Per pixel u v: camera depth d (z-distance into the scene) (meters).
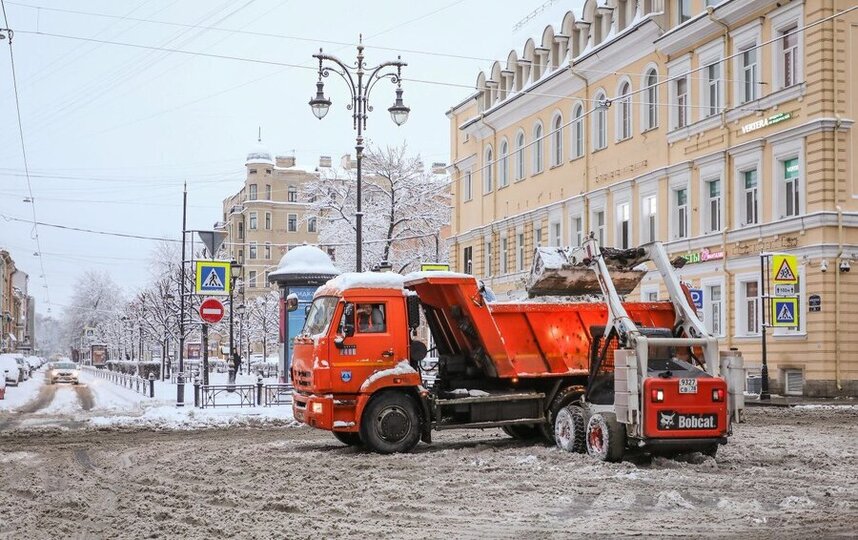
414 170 55.31
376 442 16.33
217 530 9.66
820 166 31.16
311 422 16.47
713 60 36.50
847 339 30.95
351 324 16.52
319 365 16.34
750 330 34.41
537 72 51.72
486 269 57.59
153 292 73.88
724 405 14.19
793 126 32.34
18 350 145.25
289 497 11.66
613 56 43.06
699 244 36.94
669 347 14.66
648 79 40.94
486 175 57.53
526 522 10.07
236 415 24.77
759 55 34.06
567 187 47.44
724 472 13.59
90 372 92.88
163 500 11.57
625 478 12.95
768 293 30.83
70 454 16.83
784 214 33.00
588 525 9.88
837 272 30.89
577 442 15.58
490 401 17.00
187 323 61.19
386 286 16.80
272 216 125.25
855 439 17.97
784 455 15.30
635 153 41.59
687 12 38.72
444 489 12.19
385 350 16.62
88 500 11.73
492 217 56.50
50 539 9.34
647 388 13.92
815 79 31.42
